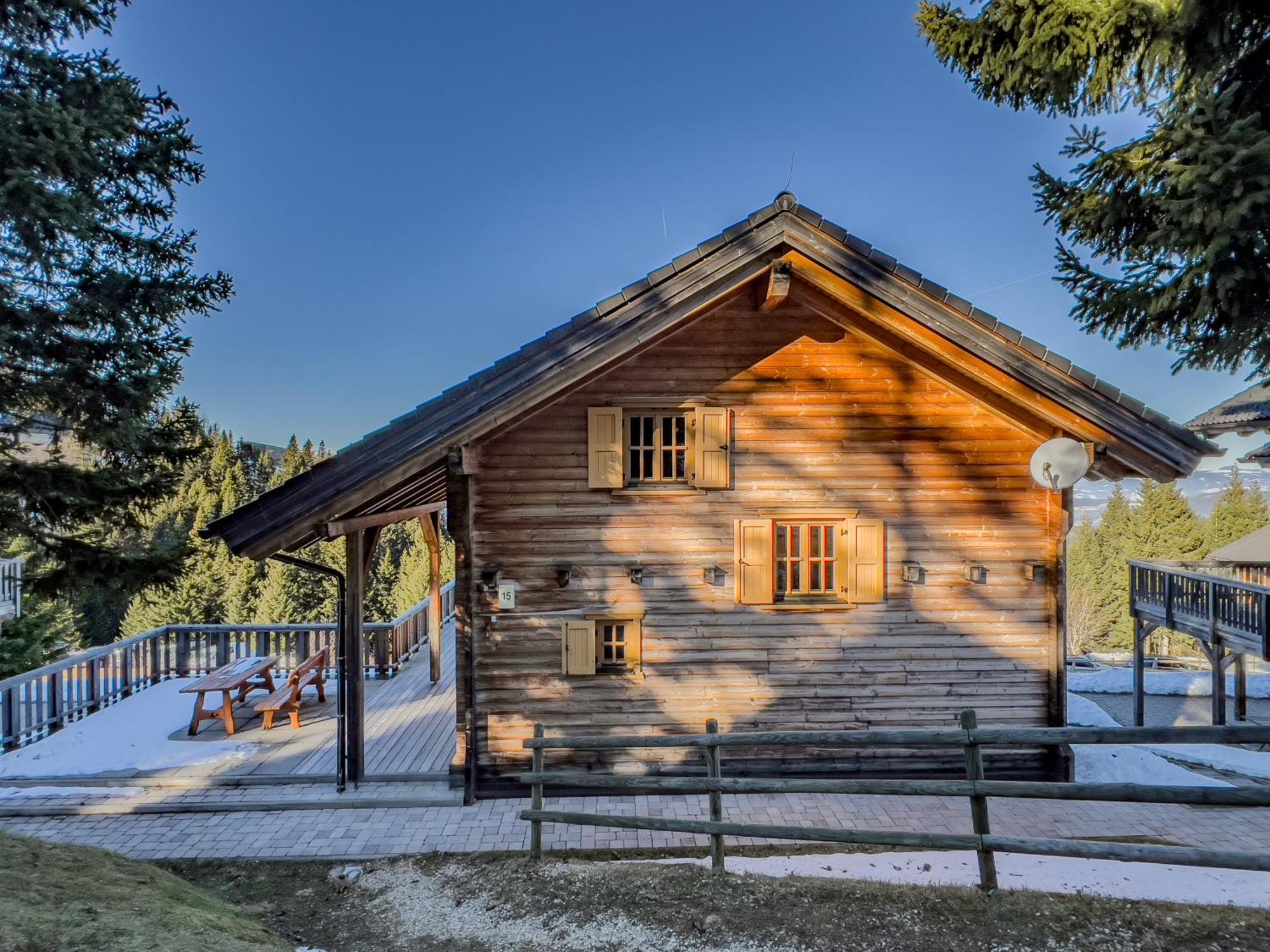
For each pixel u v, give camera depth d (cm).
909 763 762
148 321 924
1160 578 1445
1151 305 774
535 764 558
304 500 662
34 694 891
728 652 762
